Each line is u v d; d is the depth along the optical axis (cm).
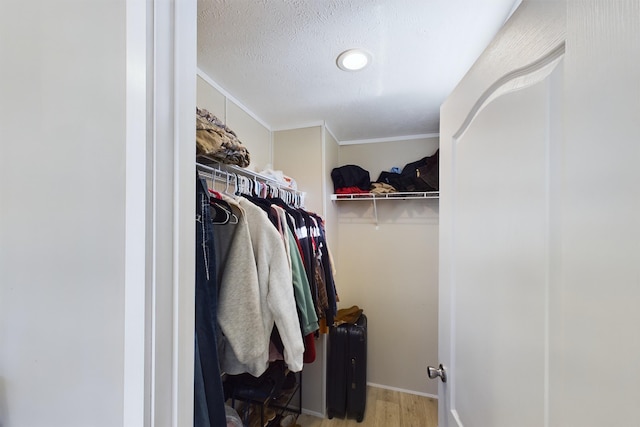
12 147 56
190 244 47
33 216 54
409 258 232
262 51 117
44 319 53
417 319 230
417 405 213
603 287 33
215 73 135
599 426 34
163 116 42
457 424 84
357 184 225
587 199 36
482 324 68
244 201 102
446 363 94
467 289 77
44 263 53
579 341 37
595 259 35
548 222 45
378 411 205
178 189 44
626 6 30
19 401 56
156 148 41
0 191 57
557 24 43
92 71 46
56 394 52
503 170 59
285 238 114
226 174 113
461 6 92
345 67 130
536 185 48
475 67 72
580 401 37
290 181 186
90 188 47
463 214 80
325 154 202
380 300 239
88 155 47
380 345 238
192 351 48
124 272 43
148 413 40
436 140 228
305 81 143
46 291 53
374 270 240
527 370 50
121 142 43
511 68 56
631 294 30
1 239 57
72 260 49
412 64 127
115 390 45
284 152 206
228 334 87
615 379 32
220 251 95
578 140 38
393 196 219
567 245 40
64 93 49
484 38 109
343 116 191
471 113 74
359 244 244
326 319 163
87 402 48
